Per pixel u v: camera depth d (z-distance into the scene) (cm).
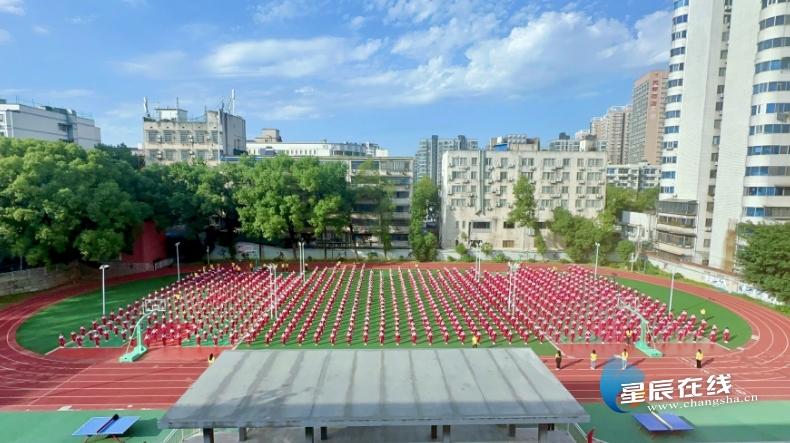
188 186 6281
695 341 3606
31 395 2652
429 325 3888
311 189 6319
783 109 5122
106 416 2400
